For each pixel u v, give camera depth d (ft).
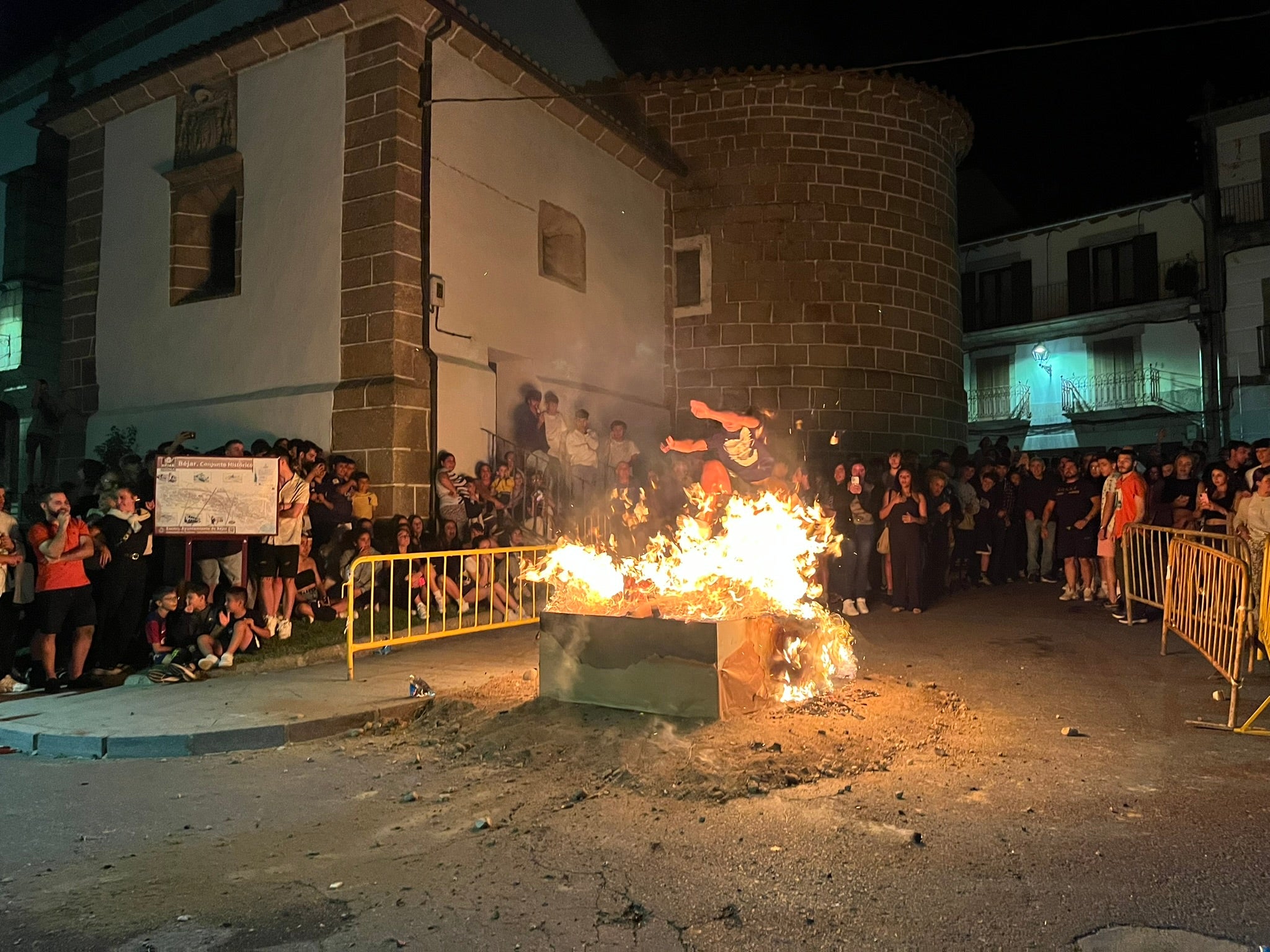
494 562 31.30
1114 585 35.35
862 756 17.53
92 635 26.81
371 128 37.68
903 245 56.59
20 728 21.25
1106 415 90.89
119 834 15.23
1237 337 79.77
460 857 13.78
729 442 27.40
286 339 39.45
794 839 13.98
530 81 43.47
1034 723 20.24
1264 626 20.70
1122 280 90.94
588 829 14.71
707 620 19.69
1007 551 44.91
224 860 13.97
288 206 39.78
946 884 12.31
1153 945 10.61
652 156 52.34
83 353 46.26
